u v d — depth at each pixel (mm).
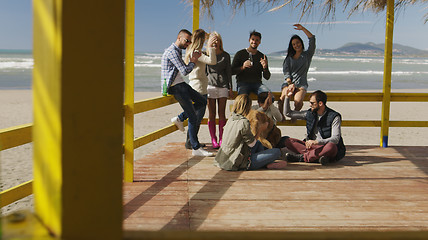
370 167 4773
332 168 4711
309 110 5066
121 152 881
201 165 4789
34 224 881
